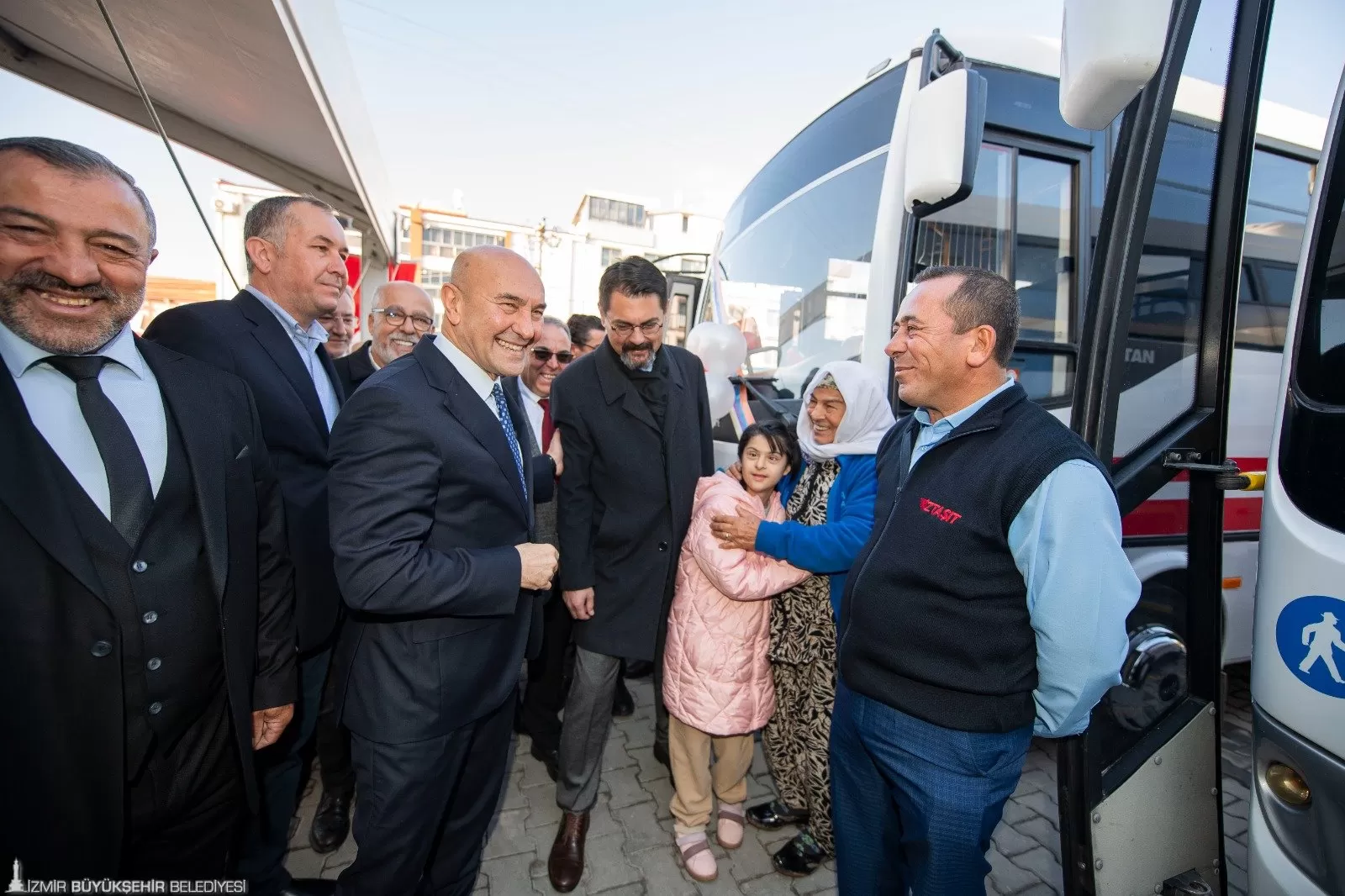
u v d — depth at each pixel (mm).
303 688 1938
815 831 2105
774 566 1965
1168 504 2295
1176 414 1576
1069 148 2654
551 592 2564
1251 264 2934
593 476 2184
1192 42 1456
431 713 1450
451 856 1692
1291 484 1260
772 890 2078
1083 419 1402
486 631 1553
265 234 1854
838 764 1678
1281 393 1323
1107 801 1458
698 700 2045
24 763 1021
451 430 1451
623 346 2076
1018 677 1329
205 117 4043
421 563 1342
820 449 1981
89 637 1077
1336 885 1110
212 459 1281
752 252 3514
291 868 2125
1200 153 1535
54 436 1100
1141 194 1350
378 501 1331
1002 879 2158
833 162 2971
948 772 1352
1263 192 2949
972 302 1354
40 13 2697
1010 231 2549
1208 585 1552
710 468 2477
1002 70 2574
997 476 1283
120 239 1088
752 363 3381
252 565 1388
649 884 2096
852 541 1759
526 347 1568
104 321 1112
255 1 2502
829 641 2025
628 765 2760
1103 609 1206
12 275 1025
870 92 2867
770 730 2262
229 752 1397
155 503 1188
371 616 1485
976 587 1315
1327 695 1136
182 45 2932
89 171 1065
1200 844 1553
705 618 2074
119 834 1114
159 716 1196
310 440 1868
